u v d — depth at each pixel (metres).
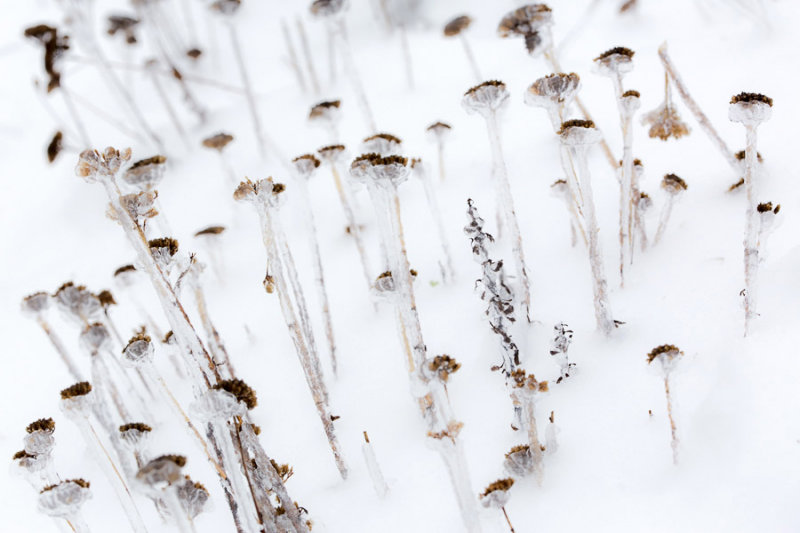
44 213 1.22
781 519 0.92
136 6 1.42
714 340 0.98
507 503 0.95
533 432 0.95
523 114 1.16
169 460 0.91
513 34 1.06
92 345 0.94
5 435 1.07
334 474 0.99
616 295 1.01
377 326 1.05
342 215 1.13
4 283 1.18
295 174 1.03
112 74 1.23
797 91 1.08
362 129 1.20
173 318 0.95
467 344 1.02
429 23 1.44
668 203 1.02
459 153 1.15
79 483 0.95
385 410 1.01
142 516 1.00
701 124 1.03
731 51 1.14
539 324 1.01
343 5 1.14
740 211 1.03
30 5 1.75
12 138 1.38
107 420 0.94
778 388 0.95
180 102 1.40
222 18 1.18
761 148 1.05
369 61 1.36
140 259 0.95
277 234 1.00
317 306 1.08
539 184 1.10
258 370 1.05
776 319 0.97
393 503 0.97
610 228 1.05
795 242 1.00
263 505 0.94
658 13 1.21
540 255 1.05
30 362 1.12
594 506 0.94
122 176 0.94
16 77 1.55
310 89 1.32
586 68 1.18
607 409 0.97
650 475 0.95
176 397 1.05
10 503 1.03
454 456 0.93
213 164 1.21
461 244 1.08
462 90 1.21
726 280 1.00
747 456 0.94
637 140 1.09
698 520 0.93
